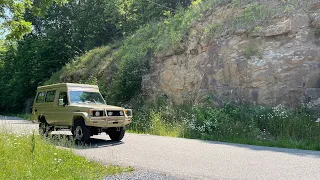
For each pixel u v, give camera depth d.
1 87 42.97
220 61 16.88
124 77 21.03
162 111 16.80
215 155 8.43
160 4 29.77
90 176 5.75
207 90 16.89
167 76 19.50
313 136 11.16
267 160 7.70
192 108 15.84
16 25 13.93
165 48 20.62
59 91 12.48
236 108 14.43
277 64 14.66
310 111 13.03
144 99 19.84
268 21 16.08
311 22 14.84
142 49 22.94
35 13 14.81
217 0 20.38
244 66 15.61
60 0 15.33
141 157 8.10
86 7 37.41
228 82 16.23
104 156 8.23
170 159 7.82
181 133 13.72
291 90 14.07
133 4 33.06
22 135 9.67
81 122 10.93
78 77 28.34
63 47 36.81
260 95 14.74
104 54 28.16
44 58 36.19
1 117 31.27
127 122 11.67
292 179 5.82
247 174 6.21
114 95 21.09
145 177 5.91
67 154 7.58
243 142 11.41
